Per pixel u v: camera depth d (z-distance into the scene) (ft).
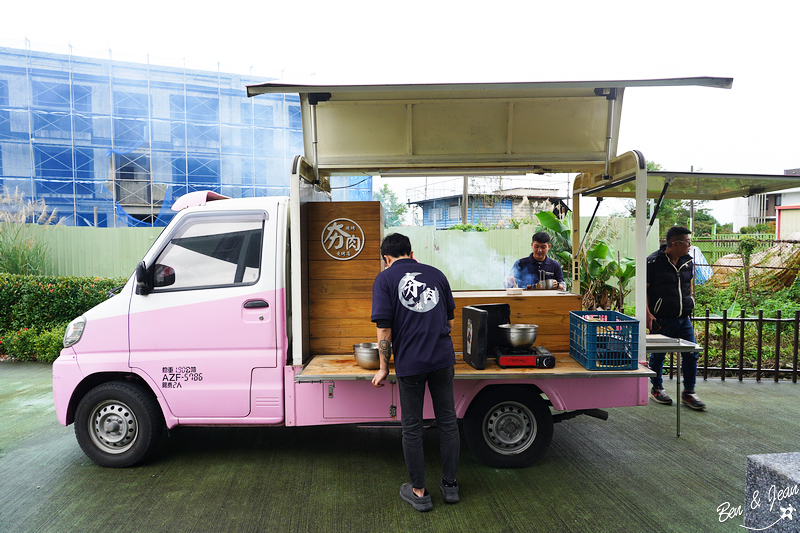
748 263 36.73
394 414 11.64
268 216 12.02
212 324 11.76
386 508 10.26
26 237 36.70
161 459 12.78
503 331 12.07
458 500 10.49
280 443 13.93
